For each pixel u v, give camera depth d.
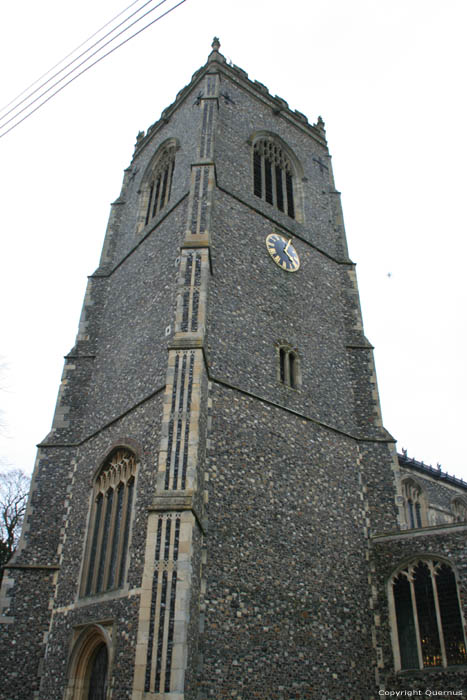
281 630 18.62
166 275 25.45
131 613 17.45
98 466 22.55
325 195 34.50
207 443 20.03
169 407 19.59
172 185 30.38
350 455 24.67
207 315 22.75
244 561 18.91
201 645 16.69
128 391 23.42
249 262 26.38
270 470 21.39
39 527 22.81
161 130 35.66
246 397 22.31
